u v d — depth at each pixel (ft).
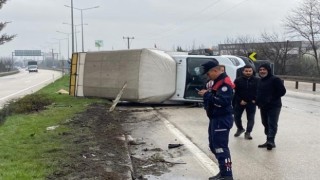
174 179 22.36
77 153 25.89
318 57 169.37
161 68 56.70
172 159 27.04
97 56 61.82
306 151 29.45
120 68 58.13
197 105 59.16
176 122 44.39
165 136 35.78
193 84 57.98
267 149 30.17
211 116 21.99
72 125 37.68
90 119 42.24
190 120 45.93
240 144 32.30
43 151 26.23
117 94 58.85
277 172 23.86
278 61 170.60
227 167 21.66
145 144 32.24
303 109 57.62
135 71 56.34
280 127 40.45
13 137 31.50
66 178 20.42
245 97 34.40
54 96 68.39
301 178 22.62
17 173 20.84
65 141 29.89
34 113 49.83
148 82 56.29
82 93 64.23
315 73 163.02
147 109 55.67
